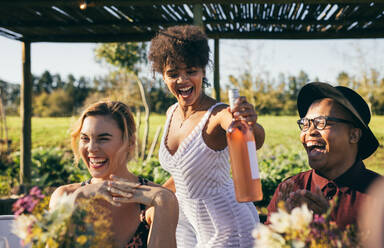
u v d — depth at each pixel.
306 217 1.02
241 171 1.40
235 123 1.42
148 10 4.39
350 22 4.76
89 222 1.12
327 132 1.41
